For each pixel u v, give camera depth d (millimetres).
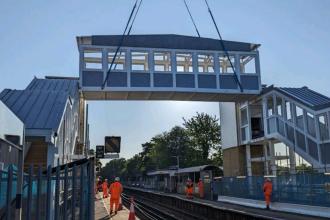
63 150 20078
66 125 21734
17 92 22859
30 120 18031
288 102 32812
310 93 33281
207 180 44781
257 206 29234
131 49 33969
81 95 34938
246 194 31844
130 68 33812
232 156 43000
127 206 34688
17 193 7695
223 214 21141
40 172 8430
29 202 8023
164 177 69125
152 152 111688
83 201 11742
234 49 36156
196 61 35062
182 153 99938
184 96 36344
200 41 35594
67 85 29812
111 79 33375
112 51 33906
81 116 35656
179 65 37250
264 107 36188
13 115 7141
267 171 37531
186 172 52844
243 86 35781
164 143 103625
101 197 38500
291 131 32125
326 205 20938
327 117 27266
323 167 27375
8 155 7238
